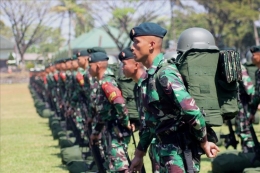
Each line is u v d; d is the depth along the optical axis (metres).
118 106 7.39
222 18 44.81
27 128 19.02
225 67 5.11
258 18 44.69
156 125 5.14
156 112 5.07
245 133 10.21
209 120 5.07
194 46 5.44
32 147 14.12
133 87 7.58
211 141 5.24
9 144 14.89
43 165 11.23
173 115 5.03
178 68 5.14
